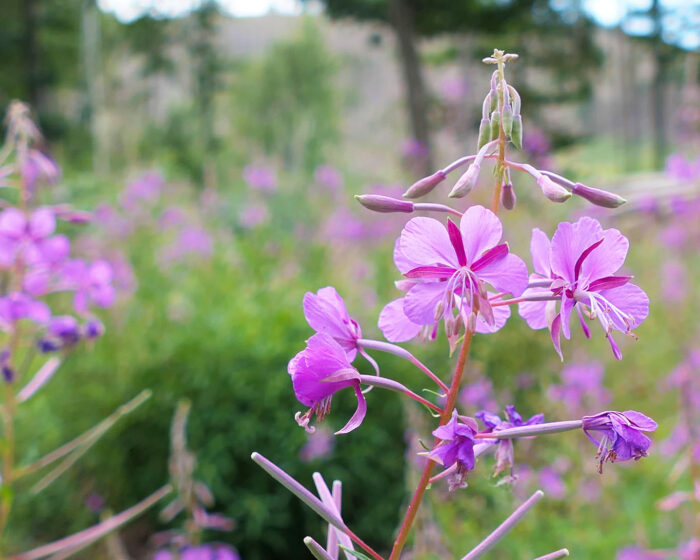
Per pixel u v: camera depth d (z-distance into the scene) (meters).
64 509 6.28
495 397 5.82
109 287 3.69
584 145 18.44
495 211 1.54
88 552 5.97
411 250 1.54
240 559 5.99
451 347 1.49
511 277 1.49
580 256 1.52
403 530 1.55
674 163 9.34
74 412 6.30
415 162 12.02
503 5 17.17
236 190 15.46
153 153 32.84
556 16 17.86
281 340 6.16
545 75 19.11
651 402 6.91
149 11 38.31
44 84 30.98
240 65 41.31
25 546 5.94
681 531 4.57
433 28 18.05
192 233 8.49
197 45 37.12
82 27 34.56
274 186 11.48
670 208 9.86
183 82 40.97
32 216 3.50
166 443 6.06
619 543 4.65
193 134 35.75
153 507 6.14
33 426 6.26
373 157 20.33
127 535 6.20
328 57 53.38
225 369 5.93
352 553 1.54
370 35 19.66
